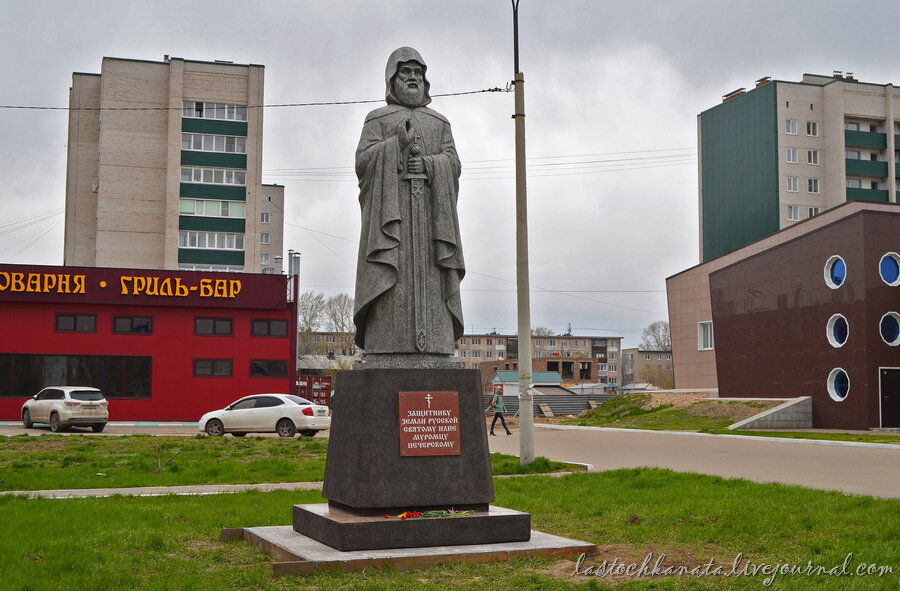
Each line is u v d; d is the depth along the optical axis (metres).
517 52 20.14
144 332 41.34
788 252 36.00
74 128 65.69
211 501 13.39
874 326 32.09
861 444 25.08
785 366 35.94
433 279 10.18
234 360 42.19
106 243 61.62
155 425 38.81
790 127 68.31
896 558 8.46
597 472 17.41
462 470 9.41
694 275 49.94
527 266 19.58
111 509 12.07
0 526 10.46
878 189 70.06
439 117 10.77
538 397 58.88
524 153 19.95
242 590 7.61
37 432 32.19
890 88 69.38
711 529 10.30
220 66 63.19
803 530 10.06
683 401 42.06
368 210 10.30
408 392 9.38
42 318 40.16
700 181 75.25
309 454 22.69
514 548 8.91
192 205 62.06
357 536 8.71
